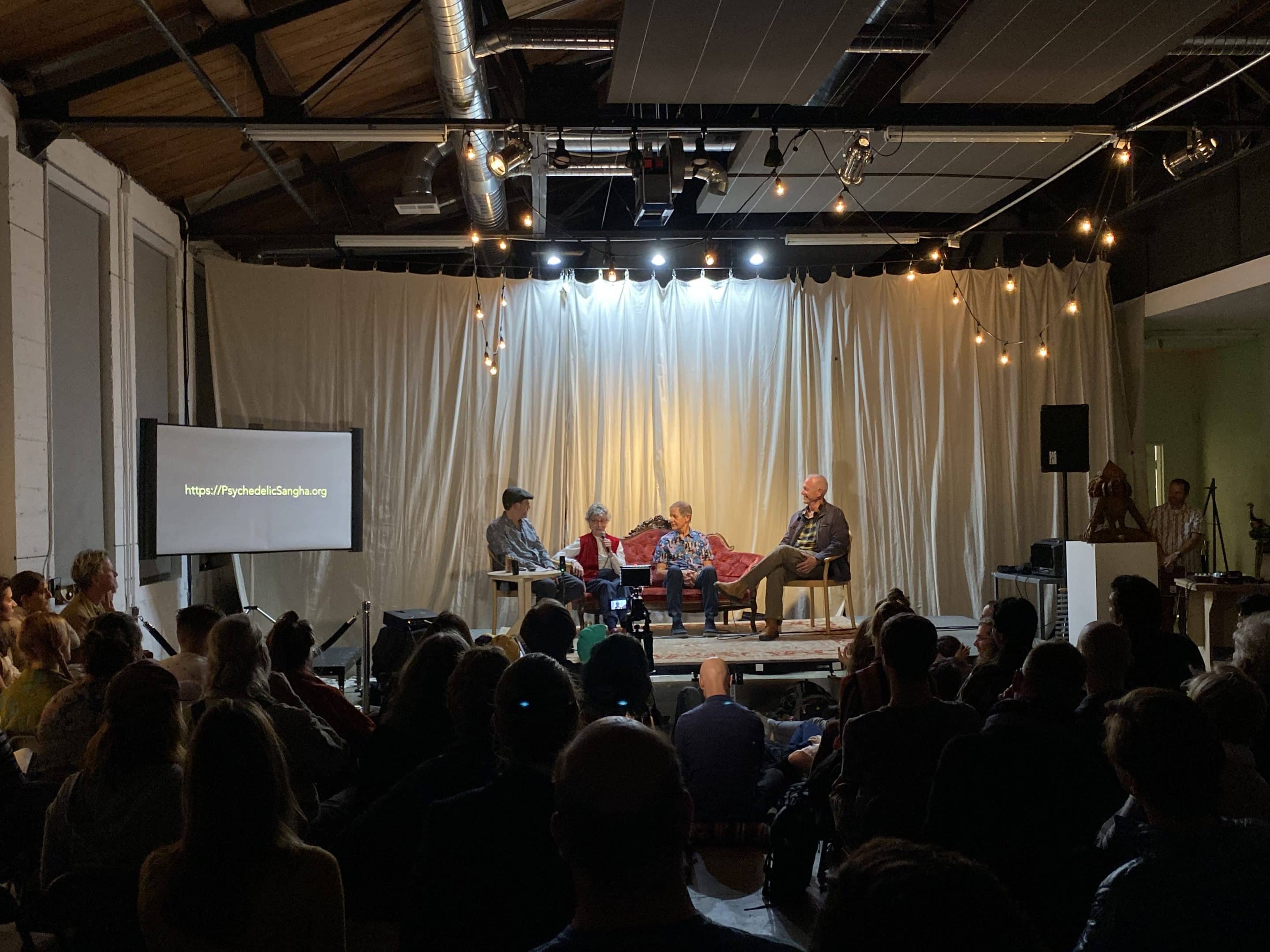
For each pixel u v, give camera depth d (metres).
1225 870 1.41
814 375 9.15
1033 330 9.15
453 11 4.85
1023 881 2.04
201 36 5.60
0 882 2.71
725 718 3.57
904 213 9.27
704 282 9.16
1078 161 6.86
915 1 5.71
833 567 7.44
